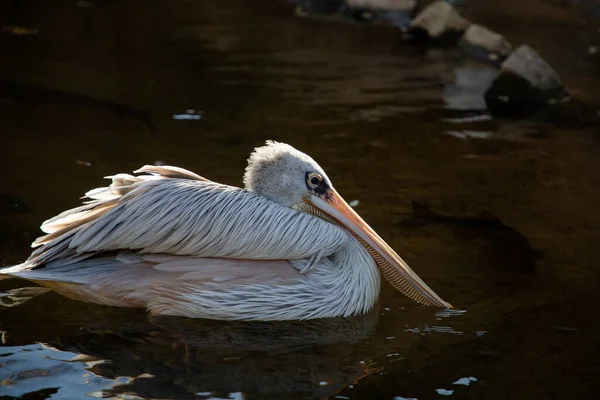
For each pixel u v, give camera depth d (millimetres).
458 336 8766
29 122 14562
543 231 11328
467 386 7773
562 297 9656
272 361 8094
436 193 12438
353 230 9523
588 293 9750
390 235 11094
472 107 16500
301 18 22844
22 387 7406
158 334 8570
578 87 17734
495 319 9148
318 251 9148
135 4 23438
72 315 8898
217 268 8898
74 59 18297
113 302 9000
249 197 9078
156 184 8906
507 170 13414
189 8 23391
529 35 21203
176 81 17281
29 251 9945
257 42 20438
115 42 19828
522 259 10562
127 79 17219
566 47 20328
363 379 7816
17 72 17141
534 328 8961
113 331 8586
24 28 20453
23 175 12250
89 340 8359
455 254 10680
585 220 11664
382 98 16797
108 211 8758
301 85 17391
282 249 8977
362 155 13820
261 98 16484
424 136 14812
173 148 13648
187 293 8836
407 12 23125
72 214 9031
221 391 7465
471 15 22891
